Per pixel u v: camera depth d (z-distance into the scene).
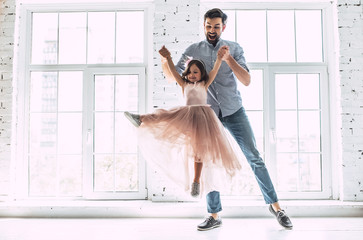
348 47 3.26
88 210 3.02
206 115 2.48
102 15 3.55
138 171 3.39
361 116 3.21
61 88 3.50
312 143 3.41
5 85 3.34
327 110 3.38
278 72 3.42
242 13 3.49
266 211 2.99
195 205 3.02
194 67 2.57
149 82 3.44
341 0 3.29
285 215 2.58
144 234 2.44
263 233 2.46
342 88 3.23
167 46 3.29
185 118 2.45
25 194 3.39
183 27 3.30
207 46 2.77
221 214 3.00
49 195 3.42
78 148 3.46
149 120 2.51
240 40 3.48
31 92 3.49
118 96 3.47
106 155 3.44
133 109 3.46
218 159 2.39
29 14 3.53
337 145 3.31
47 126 3.48
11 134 3.30
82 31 3.53
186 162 2.45
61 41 3.54
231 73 2.73
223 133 2.52
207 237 2.35
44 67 3.47
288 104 3.42
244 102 3.42
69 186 3.46
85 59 3.51
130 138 3.45
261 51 3.46
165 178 3.21
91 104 3.43
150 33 3.46
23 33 3.49
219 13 2.66
